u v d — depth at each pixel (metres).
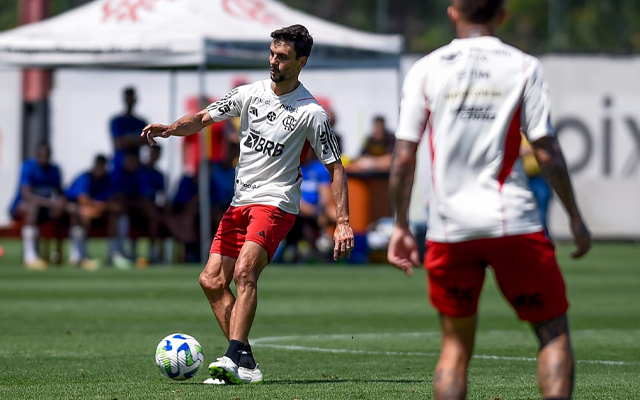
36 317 37.66
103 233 69.06
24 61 62.34
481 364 26.33
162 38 60.91
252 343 30.80
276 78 22.33
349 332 34.12
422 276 61.97
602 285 55.41
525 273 14.80
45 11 78.75
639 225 90.31
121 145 66.19
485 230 14.62
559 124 90.06
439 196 14.92
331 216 70.00
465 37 15.21
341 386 21.66
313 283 55.66
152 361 25.89
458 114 14.80
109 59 61.47
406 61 87.12
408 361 26.69
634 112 89.94
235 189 23.14
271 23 64.56
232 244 23.03
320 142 22.45
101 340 30.78
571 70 89.88
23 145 86.06
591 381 23.00
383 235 73.75
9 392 20.58
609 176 90.12
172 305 42.78
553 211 93.00
